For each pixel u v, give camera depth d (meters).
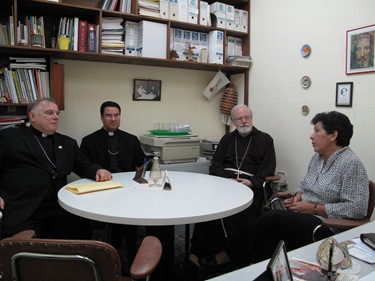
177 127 3.20
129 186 1.94
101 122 3.07
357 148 2.50
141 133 3.28
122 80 3.14
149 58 2.85
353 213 1.73
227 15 3.31
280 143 3.16
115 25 2.75
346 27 2.55
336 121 1.89
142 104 3.26
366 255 1.08
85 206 1.51
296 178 3.01
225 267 2.36
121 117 3.16
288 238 1.89
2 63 2.55
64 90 2.86
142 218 1.35
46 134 2.17
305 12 2.87
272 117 3.23
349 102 2.54
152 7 2.88
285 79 3.08
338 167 1.87
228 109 3.60
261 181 2.66
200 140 3.46
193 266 2.37
